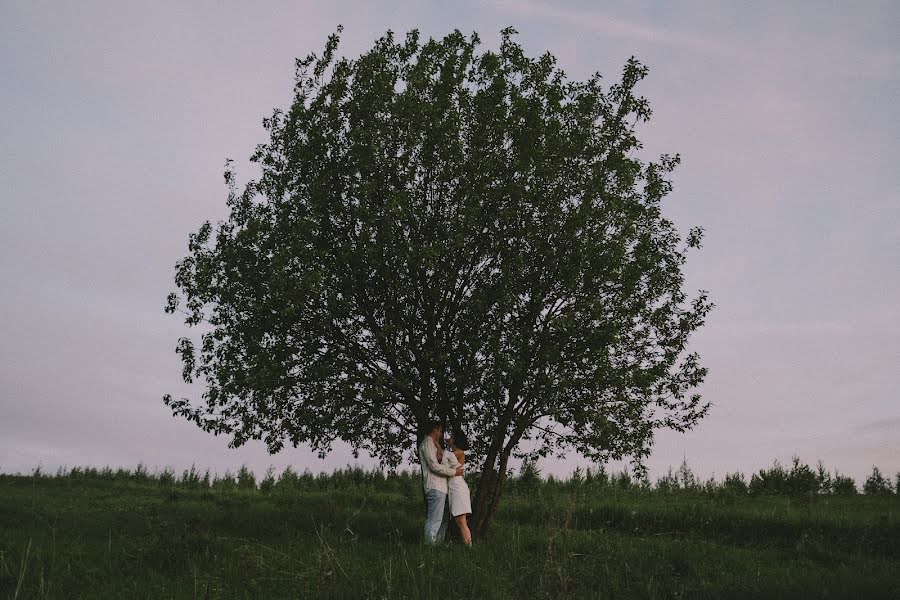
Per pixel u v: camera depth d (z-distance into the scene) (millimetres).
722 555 11734
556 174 13680
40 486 22500
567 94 14125
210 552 10219
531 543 11852
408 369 13297
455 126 13469
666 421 13781
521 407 13625
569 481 23453
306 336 13609
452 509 12719
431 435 13086
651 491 22781
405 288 12703
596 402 13219
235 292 13719
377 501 20812
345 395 13109
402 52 14477
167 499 20516
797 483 23094
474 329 13156
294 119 14133
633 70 13977
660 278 13703
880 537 14109
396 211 12453
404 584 8719
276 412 13758
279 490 24469
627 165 13141
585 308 12852
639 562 10484
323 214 13672
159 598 7965
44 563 9211
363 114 13789
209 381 13805
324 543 9367
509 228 13320
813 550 13070
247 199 14453
